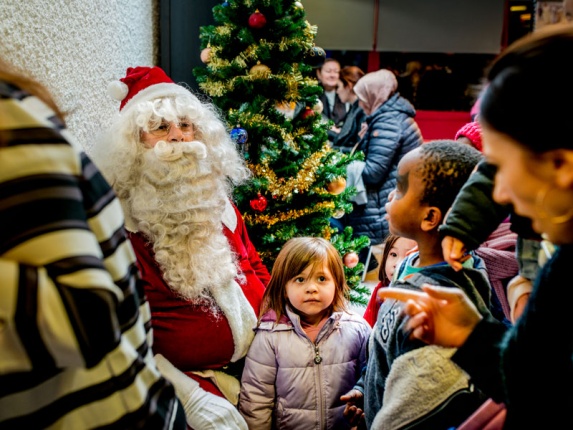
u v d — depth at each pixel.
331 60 3.53
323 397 1.33
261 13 1.78
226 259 1.39
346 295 1.65
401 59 4.21
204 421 1.24
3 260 0.52
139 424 0.63
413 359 0.86
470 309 0.74
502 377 0.68
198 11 2.50
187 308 1.34
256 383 1.35
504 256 1.23
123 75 2.04
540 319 0.61
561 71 0.54
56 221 0.54
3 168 0.53
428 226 0.90
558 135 0.54
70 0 1.47
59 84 1.39
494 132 0.59
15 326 0.51
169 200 1.35
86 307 0.54
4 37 1.07
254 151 1.81
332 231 2.03
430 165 0.89
